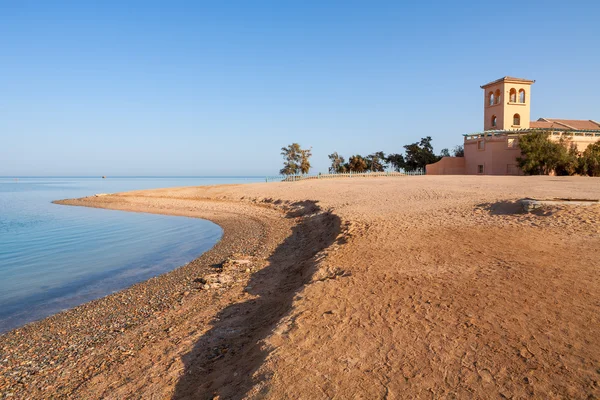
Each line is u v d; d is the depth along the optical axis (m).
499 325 5.69
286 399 4.38
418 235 12.67
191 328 7.82
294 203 29.95
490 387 4.29
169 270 13.66
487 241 11.08
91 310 9.55
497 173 45.75
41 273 13.37
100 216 32.22
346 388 4.48
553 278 7.50
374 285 7.98
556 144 41.31
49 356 7.10
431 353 5.09
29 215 33.38
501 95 51.22
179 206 38.19
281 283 10.41
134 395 5.43
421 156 64.31
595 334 5.23
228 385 5.15
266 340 5.95
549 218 13.07
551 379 4.33
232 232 21.78
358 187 33.50
